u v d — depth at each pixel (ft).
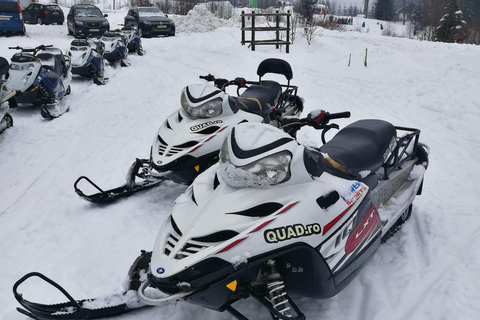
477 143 20.93
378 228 10.18
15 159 20.07
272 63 20.52
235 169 8.50
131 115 27.17
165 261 8.04
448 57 34.91
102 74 36.22
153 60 46.26
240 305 10.09
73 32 67.41
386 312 9.73
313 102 28.84
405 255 11.96
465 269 11.18
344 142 11.28
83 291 10.95
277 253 7.95
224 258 7.73
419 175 13.74
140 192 16.78
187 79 36.88
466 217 13.93
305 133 22.85
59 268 11.93
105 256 12.44
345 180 9.70
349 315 9.72
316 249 8.34
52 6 86.94
